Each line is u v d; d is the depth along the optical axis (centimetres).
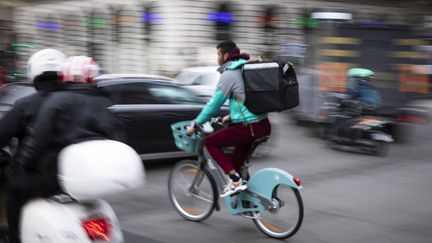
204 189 584
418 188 759
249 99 518
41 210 328
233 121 535
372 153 1027
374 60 1246
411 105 1271
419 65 1264
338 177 830
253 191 540
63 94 329
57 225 322
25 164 328
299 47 1980
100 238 327
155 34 2258
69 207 328
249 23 2348
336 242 525
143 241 523
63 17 2802
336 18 1251
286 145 1129
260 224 547
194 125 545
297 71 1405
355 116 1075
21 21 3066
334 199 692
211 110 532
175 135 580
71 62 341
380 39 1251
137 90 844
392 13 2853
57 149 325
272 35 2414
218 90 524
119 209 644
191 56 2188
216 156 543
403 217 612
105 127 334
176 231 559
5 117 330
